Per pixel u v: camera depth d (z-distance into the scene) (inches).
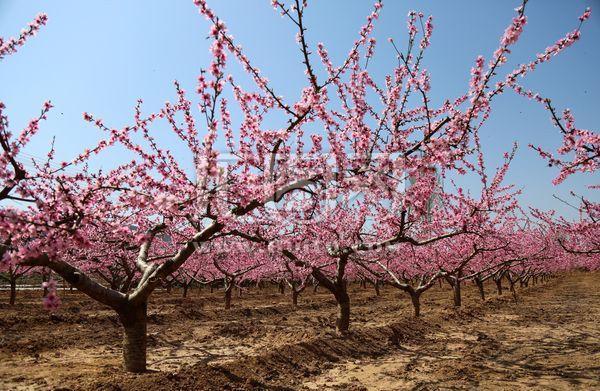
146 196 217.3
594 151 272.7
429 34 280.8
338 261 466.6
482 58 231.1
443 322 551.8
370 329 440.8
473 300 877.2
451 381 285.6
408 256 754.8
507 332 495.5
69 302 732.0
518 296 968.9
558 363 334.3
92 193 227.5
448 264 749.9
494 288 1336.1
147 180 260.1
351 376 301.9
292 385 278.5
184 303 798.5
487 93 240.2
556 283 1571.1
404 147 263.1
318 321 604.4
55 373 285.1
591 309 722.8
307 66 238.5
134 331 279.3
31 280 1264.8
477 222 498.3
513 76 236.4
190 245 272.8
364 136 251.6
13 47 242.2
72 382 258.5
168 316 574.2
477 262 827.4
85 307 682.8
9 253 179.8
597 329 511.2
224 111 272.2
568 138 272.7
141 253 325.4
